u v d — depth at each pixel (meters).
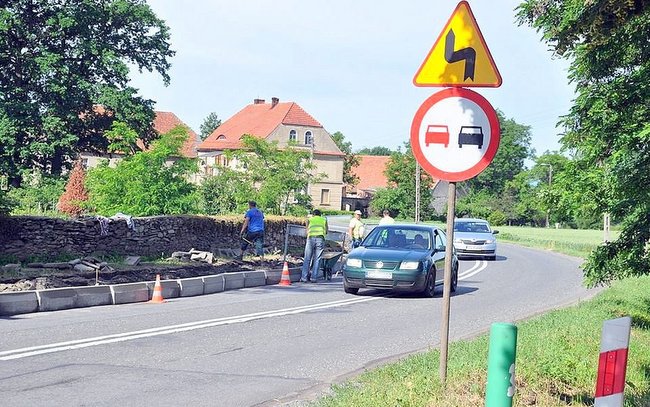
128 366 9.12
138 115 44.75
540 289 21.58
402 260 17.83
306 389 8.30
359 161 109.44
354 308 15.66
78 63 45.00
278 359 9.97
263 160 36.62
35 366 8.91
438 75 6.61
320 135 90.38
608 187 11.12
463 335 12.41
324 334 12.15
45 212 36.47
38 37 44.12
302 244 31.80
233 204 36.09
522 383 7.75
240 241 27.16
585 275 12.45
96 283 16.73
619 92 10.25
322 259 22.45
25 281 15.34
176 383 8.37
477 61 6.54
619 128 10.52
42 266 18.31
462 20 6.56
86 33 44.53
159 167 28.06
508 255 41.19
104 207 27.91
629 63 10.36
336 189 91.56
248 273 19.80
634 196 10.37
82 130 46.38
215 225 25.98
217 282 18.33
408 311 15.45
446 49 6.59
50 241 20.47
